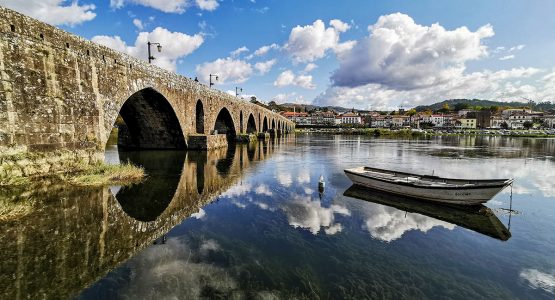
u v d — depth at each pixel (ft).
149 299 18.83
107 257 24.38
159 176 61.00
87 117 55.77
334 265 24.49
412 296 20.56
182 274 22.12
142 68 75.82
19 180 42.27
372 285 21.71
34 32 45.62
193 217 35.60
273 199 45.14
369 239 30.22
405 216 38.17
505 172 78.18
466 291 21.38
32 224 30.27
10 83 41.98
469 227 34.65
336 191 51.37
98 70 59.06
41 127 46.47
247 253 26.08
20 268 21.94
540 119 542.16
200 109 123.65
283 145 163.84
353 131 391.24
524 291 21.57
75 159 52.80
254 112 227.40
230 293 19.92
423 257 26.53
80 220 32.27
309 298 19.86
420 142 213.25
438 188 43.14
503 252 28.09
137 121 104.94
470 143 205.26
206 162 82.84
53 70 48.65
